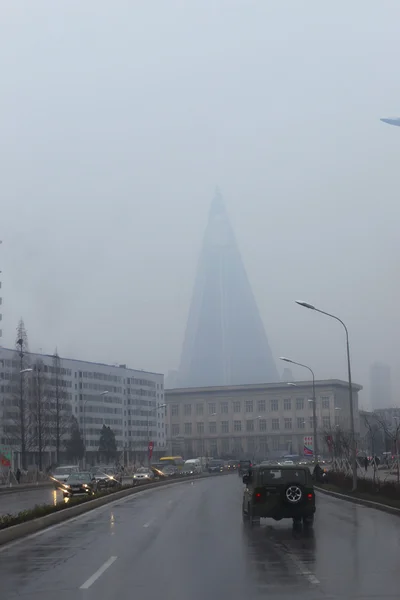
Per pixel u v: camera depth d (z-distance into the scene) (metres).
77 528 25.95
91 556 18.36
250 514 26.42
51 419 96.56
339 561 16.94
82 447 118.06
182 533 23.92
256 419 167.62
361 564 16.41
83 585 14.12
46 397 96.88
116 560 17.58
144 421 162.00
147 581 14.54
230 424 169.38
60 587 13.95
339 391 167.50
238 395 169.62
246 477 28.00
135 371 160.62
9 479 73.81
